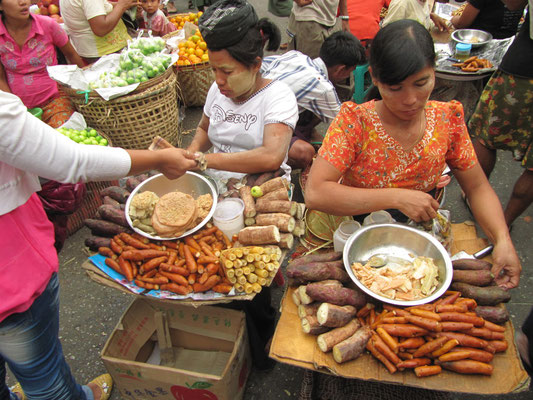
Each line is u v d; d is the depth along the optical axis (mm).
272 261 1772
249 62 2041
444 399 1821
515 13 3812
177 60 4340
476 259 1777
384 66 1438
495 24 3924
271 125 2229
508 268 1722
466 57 3598
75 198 3057
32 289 1485
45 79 3582
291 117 2264
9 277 1420
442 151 1792
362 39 4441
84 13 3963
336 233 1912
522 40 2461
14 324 1488
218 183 2270
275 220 1899
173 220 1871
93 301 2949
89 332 2730
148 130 3836
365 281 1694
